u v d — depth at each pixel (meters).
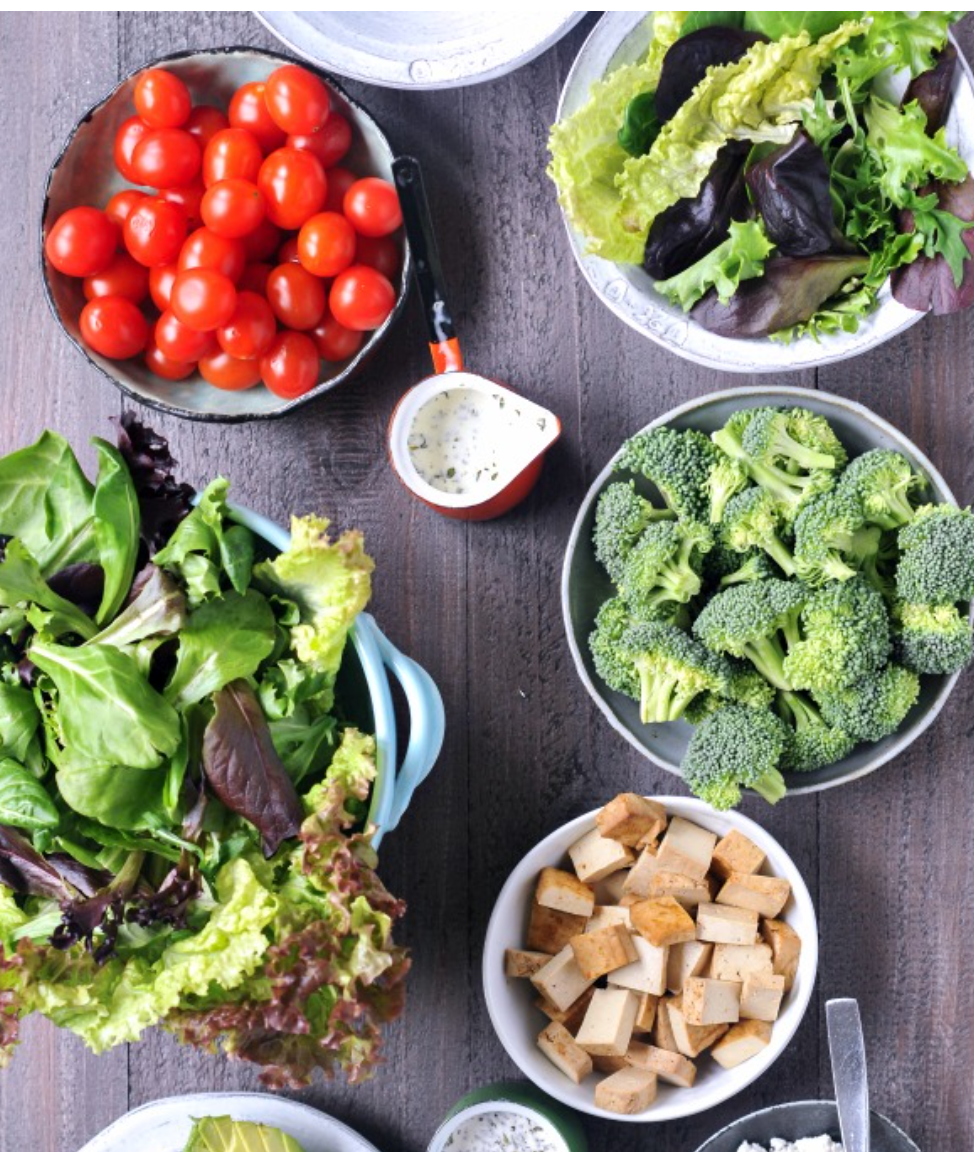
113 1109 1.04
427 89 0.98
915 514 0.93
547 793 1.02
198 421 0.98
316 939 0.84
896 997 1.00
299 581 0.86
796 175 0.89
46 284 0.98
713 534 0.95
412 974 1.03
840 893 1.01
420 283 0.98
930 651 0.93
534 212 1.02
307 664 0.87
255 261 1.00
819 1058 1.01
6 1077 1.05
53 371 1.05
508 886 0.97
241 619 0.86
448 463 0.98
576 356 1.02
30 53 1.05
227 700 0.85
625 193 0.92
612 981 0.98
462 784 1.02
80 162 1.00
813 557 0.92
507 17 0.95
